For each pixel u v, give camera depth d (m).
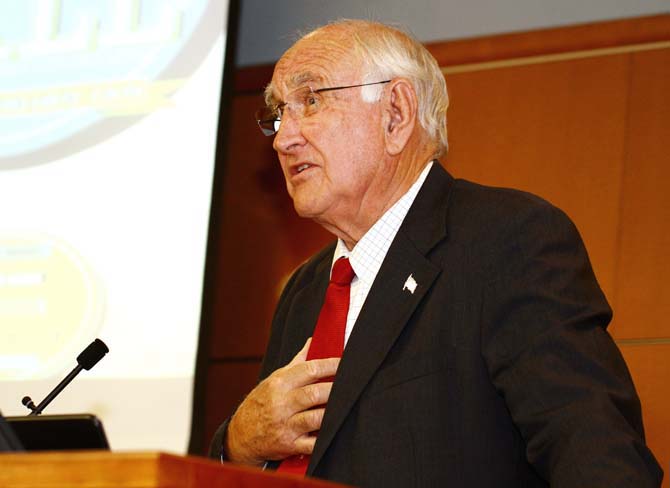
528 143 4.03
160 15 4.40
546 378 2.03
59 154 4.34
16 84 4.46
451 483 2.09
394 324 2.24
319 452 2.15
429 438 2.11
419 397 2.14
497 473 2.10
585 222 3.86
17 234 4.27
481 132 4.11
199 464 1.34
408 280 2.28
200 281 4.09
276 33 4.62
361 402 2.18
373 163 2.46
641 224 3.79
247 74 4.62
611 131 3.92
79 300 4.14
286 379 2.28
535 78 4.09
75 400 4.03
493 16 4.23
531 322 2.12
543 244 2.21
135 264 4.16
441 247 2.30
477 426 2.12
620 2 4.04
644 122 3.88
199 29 4.35
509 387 2.07
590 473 1.88
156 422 3.96
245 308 4.42
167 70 4.34
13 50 4.50
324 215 2.49
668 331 3.64
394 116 2.50
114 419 3.99
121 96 4.35
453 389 2.15
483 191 2.41
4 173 4.35
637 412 2.05
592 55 4.02
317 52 2.54
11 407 4.03
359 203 2.47
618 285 3.74
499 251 2.22
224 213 4.54
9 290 4.19
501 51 4.16
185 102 4.29
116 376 4.04
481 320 2.17
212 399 4.36
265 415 2.27
